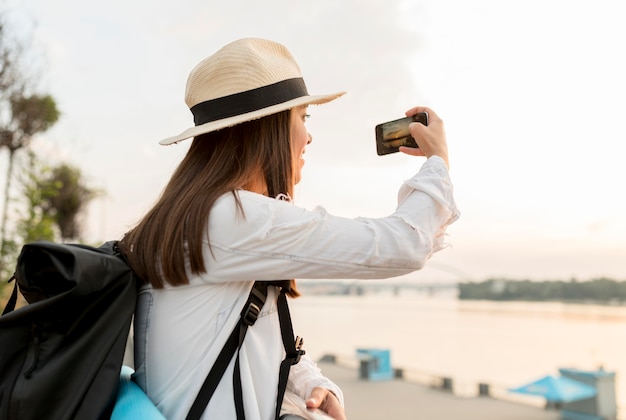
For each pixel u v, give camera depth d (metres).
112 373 0.99
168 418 1.08
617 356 54.84
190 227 1.06
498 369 42.06
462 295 140.12
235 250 1.05
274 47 1.29
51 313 0.94
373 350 28.19
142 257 1.09
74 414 0.93
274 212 1.06
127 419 0.97
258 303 1.13
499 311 120.56
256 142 1.20
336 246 1.05
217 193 1.09
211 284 1.10
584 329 85.00
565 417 18.44
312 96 1.24
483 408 20.23
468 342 62.16
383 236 1.07
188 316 1.10
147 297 1.14
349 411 19.28
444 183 1.16
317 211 1.10
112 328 1.01
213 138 1.22
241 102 1.19
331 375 28.09
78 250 0.98
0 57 9.18
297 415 1.18
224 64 1.20
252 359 1.12
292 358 1.18
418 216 1.11
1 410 0.89
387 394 22.77
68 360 0.94
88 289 0.96
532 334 75.44
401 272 1.10
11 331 0.93
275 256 1.05
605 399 17.81
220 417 1.06
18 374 0.92
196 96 1.25
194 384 1.07
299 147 1.31
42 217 9.23
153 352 1.12
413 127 1.28
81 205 19.62
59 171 18.08
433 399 21.78
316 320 87.31
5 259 8.38
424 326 83.25
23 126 9.85
